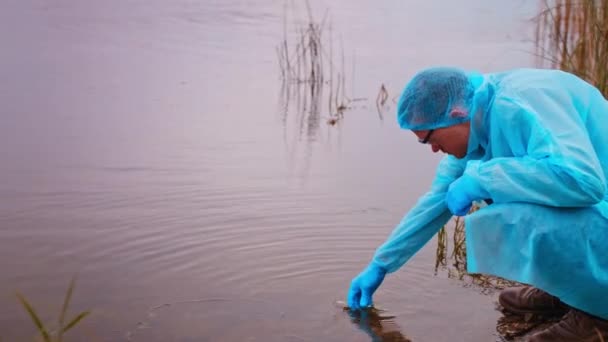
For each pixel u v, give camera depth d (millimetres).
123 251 4004
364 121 6602
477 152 3250
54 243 4070
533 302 3438
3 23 9234
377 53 8617
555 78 3031
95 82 7195
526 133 2969
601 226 2955
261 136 6066
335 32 9539
